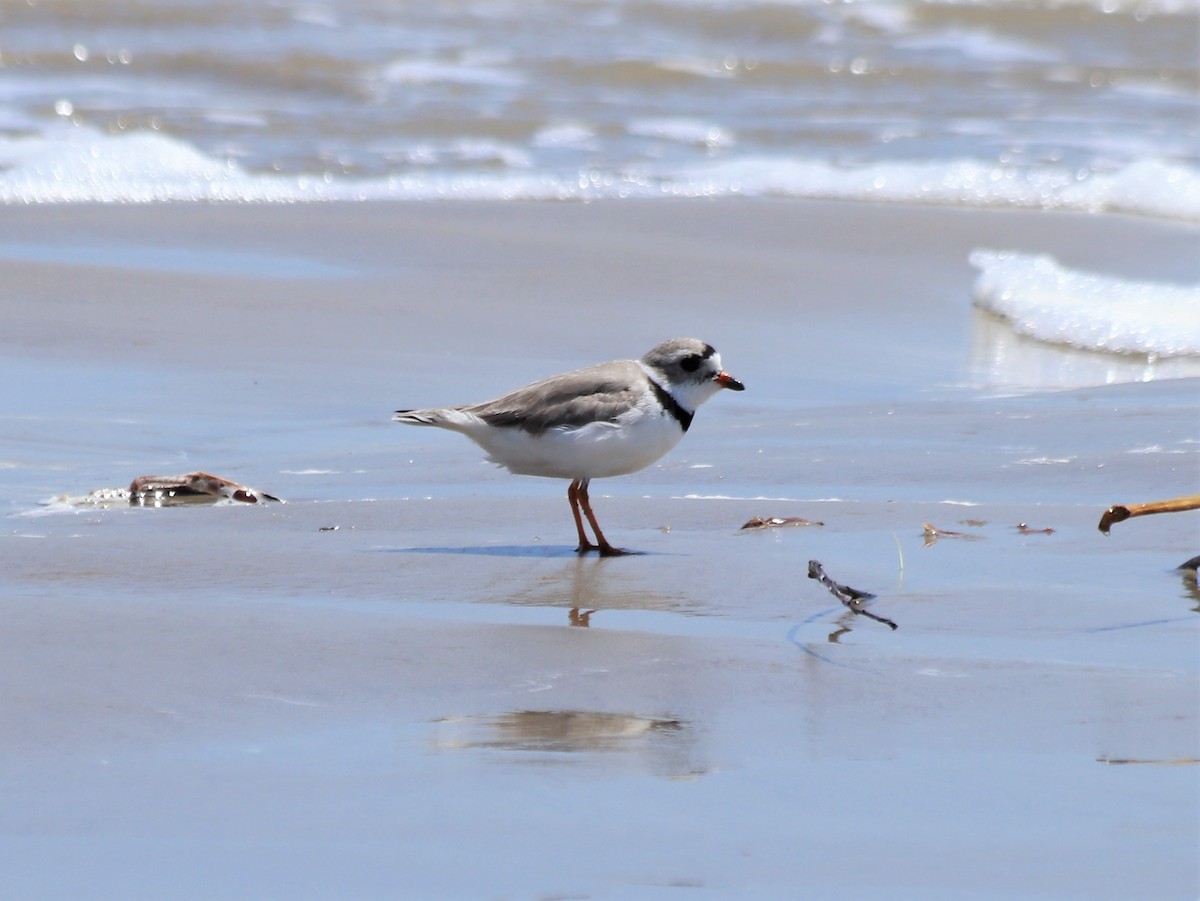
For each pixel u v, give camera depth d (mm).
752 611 8719
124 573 9445
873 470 12383
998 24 38250
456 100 31000
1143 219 24656
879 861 5520
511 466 10609
